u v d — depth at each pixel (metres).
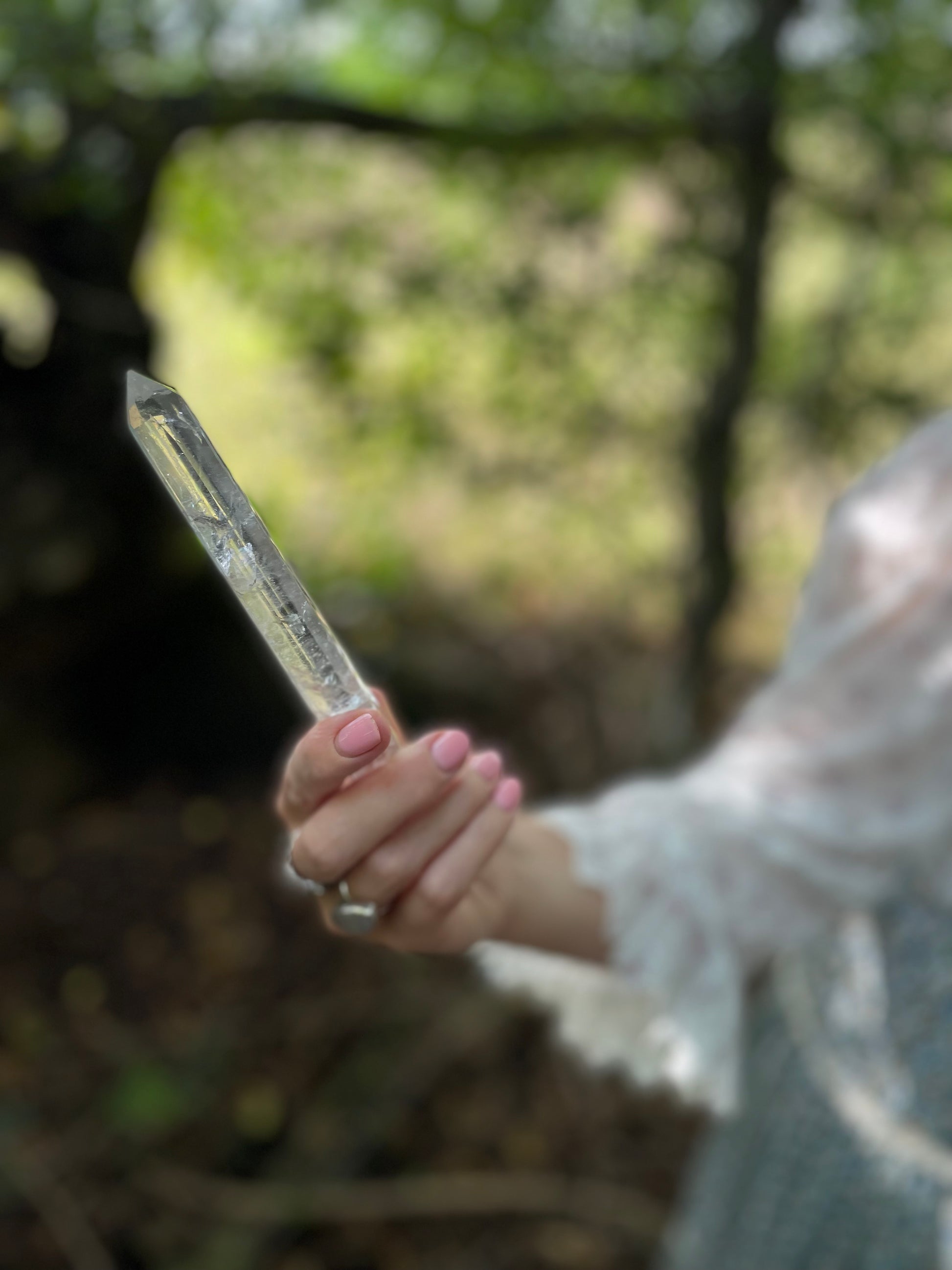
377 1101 1.53
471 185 1.61
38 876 1.94
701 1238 0.88
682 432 1.76
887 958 0.73
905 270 1.64
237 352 1.90
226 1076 1.58
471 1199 1.37
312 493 1.91
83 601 1.95
